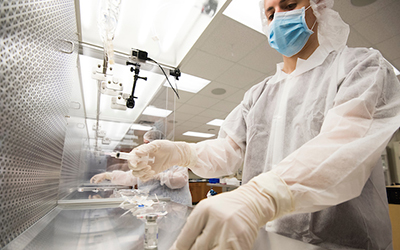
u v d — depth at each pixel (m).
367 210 0.63
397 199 2.22
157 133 1.72
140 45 1.55
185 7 1.35
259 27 1.96
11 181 0.44
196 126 5.72
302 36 0.86
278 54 2.43
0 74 0.36
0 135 0.38
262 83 1.07
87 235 0.51
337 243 0.64
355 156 0.43
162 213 0.76
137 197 1.08
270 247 0.42
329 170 0.42
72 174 1.55
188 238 0.34
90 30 1.31
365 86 0.56
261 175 0.45
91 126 1.81
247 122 0.99
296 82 0.88
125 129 1.78
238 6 1.71
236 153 0.99
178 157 0.86
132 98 1.43
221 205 0.34
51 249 0.41
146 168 0.78
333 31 0.83
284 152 0.81
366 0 1.69
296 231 0.71
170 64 1.70
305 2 0.86
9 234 0.44
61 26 0.75
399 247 2.13
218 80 3.10
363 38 2.14
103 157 1.87
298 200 0.42
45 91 0.64
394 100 0.54
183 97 3.78
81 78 1.45
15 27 0.41
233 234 0.31
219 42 2.19
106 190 1.81
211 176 0.96
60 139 0.97
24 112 0.49
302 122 0.77
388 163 3.38
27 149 0.52
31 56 0.50
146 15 1.34
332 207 0.66
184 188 1.95
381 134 0.46
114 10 0.89
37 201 0.64
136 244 0.44
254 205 0.36
